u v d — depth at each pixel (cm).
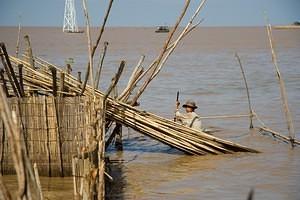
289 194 1958
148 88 5684
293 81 6406
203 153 2630
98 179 1420
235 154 2641
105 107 2309
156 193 2003
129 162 2531
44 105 2088
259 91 5475
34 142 2105
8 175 2134
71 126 2091
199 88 5716
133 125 2525
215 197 1956
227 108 4322
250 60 10650
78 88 2362
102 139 1783
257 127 3316
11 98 2083
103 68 8075
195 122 2781
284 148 2781
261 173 2270
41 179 2081
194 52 14212
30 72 2386
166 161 2534
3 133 2108
